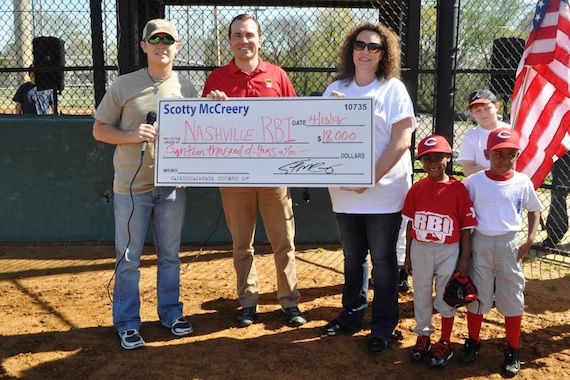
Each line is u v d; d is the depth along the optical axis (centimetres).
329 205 609
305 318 416
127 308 378
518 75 438
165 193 377
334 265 546
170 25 360
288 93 403
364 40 345
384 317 368
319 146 356
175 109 363
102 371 343
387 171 343
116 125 366
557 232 598
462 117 649
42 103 712
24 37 691
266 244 612
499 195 330
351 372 343
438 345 351
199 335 393
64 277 513
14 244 608
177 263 397
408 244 358
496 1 698
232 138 362
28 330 401
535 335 393
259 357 361
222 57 649
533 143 447
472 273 342
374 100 348
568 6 422
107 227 608
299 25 662
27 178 600
